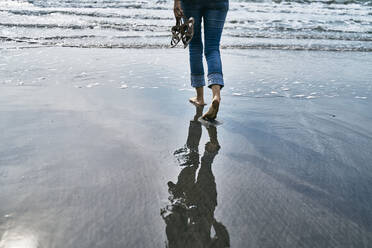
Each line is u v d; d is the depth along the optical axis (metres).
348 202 1.72
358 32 9.33
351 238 1.44
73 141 2.29
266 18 10.62
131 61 4.99
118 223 1.46
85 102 3.15
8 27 6.80
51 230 1.38
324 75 4.79
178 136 2.53
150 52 5.71
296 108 3.35
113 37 6.66
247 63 5.34
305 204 1.69
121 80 3.99
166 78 4.23
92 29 7.32
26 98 3.13
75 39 6.24
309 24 10.11
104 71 4.33
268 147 2.41
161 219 1.50
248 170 2.04
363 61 5.95
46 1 10.95
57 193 1.66
